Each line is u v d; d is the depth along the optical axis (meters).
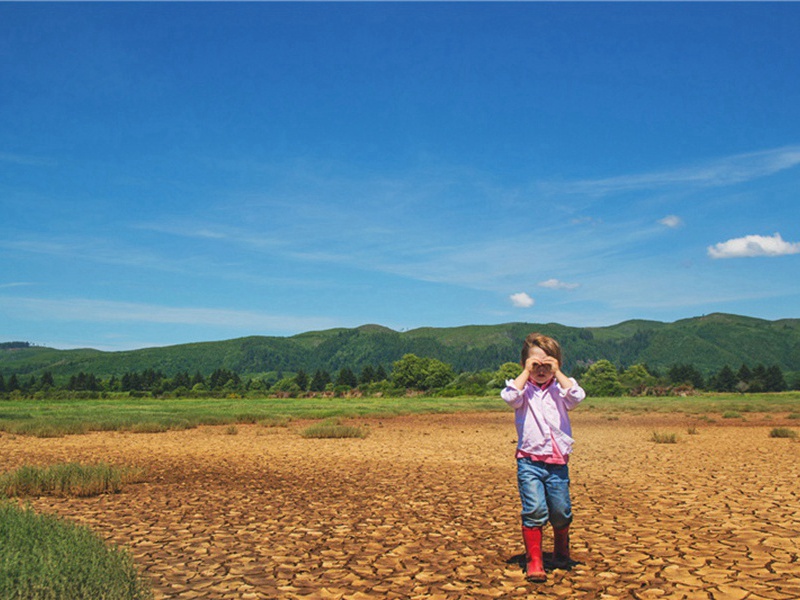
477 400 81.19
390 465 15.29
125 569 4.68
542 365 5.49
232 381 190.25
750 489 10.83
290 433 28.39
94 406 71.94
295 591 5.32
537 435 5.44
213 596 5.17
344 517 8.68
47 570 4.08
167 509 9.32
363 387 124.44
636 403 63.91
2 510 5.94
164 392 135.38
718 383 146.12
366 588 5.39
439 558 6.40
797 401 68.56
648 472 13.41
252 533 7.65
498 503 9.78
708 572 5.70
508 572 5.82
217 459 16.83
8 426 29.33
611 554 6.41
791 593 5.06
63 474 10.90
